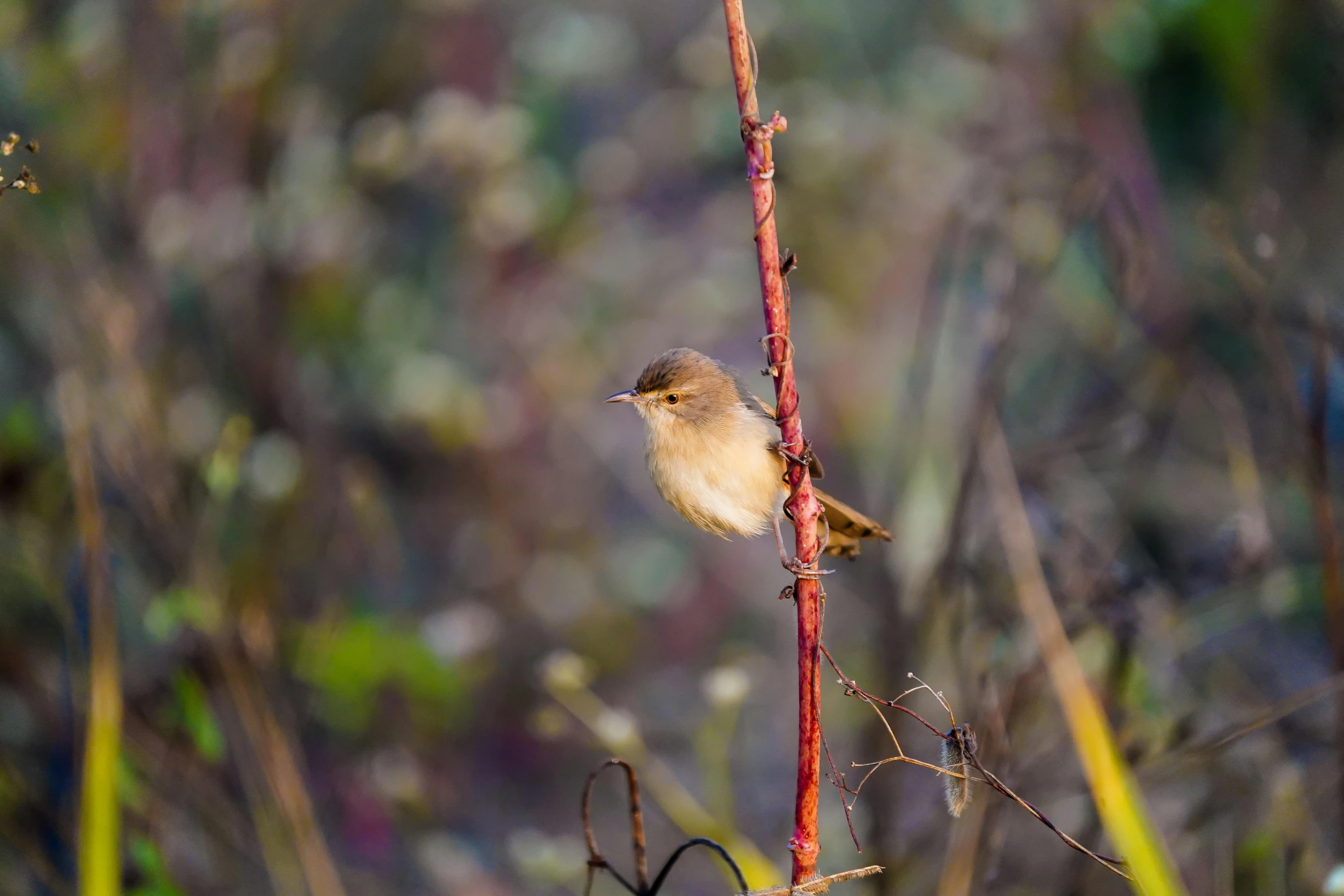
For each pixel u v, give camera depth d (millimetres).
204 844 9344
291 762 8648
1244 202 11367
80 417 8172
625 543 14523
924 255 13531
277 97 12633
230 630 9031
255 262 12320
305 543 11602
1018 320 9539
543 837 11500
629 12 15648
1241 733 8086
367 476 12078
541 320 13914
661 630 14117
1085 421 10953
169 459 10031
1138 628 8789
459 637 11250
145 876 8023
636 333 14203
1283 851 8609
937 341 11406
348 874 10602
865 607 12539
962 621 9156
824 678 12727
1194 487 10945
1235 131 12016
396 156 12445
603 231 14469
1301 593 9695
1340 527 10125
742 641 13797
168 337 11672
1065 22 13359
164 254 11508
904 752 9875
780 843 11031
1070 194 9875
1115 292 10367
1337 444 10578
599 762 12883
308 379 12438
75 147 11461
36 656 9758
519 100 13812
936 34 14648
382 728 11594
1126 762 7965
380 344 12914
